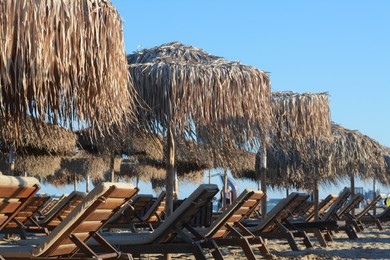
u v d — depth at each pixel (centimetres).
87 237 583
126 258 582
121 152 1447
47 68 518
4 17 499
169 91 822
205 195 700
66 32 529
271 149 1552
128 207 1151
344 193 1465
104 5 565
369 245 1261
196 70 834
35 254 533
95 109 580
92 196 520
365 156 1766
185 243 732
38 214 1366
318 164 1559
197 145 855
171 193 871
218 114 840
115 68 579
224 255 1005
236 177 2345
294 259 959
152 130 837
